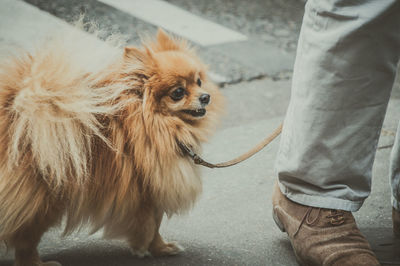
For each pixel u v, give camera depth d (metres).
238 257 2.55
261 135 4.08
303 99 2.21
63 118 2.11
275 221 2.63
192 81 2.46
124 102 2.29
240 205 3.07
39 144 2.06
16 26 5.56
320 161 2.23
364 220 2.86
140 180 2.35
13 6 6.18
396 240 2.62
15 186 2.13
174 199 2.41
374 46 2.06
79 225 2.65
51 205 2.22
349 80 2.11
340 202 2.27
